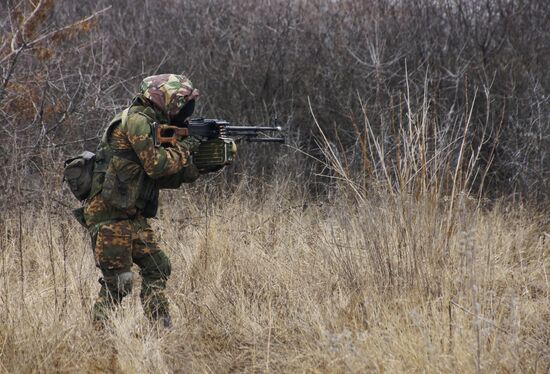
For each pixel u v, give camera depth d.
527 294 19.61
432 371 14.59
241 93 36.12
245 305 19.69
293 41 37.94
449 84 35.34
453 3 39.06
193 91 17.89
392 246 19.25
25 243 24.59
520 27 37.75
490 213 26.64
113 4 43.50
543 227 27.48
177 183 18.25
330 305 18.47
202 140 18.16
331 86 35.44
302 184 32.28
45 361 15.85
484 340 15.09
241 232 24.89
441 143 20.88
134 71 36.34
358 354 15.05
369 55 36.12
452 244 19.47
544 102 33.00
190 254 22.91
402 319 16.77
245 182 30.02
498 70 35.03
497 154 33.44
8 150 28.06
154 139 17.27
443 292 17.81
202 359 17.06
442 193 21.09
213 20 40.34
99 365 16.42
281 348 17.58
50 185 26.59
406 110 33.34
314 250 22.52
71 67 32.97
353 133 34.28
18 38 31.80
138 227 18.09
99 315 18.06
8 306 17.64
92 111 30.62
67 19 41.44
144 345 16.55
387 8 38.75
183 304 19.78
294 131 35.59
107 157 17.67
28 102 29.89
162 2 43.06
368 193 20.39
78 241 24.41
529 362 14.98
